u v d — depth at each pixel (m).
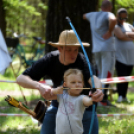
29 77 9.16
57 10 18.88
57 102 9.25
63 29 18.89
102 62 17.38
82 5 18.62
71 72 8.77
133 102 19.70
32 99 20.20
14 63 37.47
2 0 31.27
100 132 12.96
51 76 9.41
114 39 17.41
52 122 9.27
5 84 26.77
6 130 13.20
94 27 17.44
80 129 8.59
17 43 34.28
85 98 8.48
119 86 19.64
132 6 32.41
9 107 17.47
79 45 8.77
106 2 17.53
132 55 19.06
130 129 13.44
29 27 57.72
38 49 37.06
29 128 13.49
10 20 41.53
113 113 16.34
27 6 35.84
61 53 9.01
